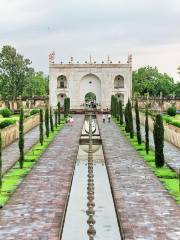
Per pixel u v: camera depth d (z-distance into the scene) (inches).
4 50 4247.0
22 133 1449.3
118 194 1088.8
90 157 1074.1
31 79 4682.6
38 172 1369.3
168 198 1048.2
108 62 4384.8
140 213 929.5
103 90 4355.3
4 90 4256.9
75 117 3826.3
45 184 1199.6
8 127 2060.8
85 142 2363.4
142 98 4461.1
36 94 5128.0
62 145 2022.6
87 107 4579.2
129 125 2409.0
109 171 1387.8
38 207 976.3
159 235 796.6
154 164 1501.0
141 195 1077.1
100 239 829.2
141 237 786.8
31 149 1884.8
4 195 1077.1
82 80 4382.4
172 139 2062.0
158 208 964.6
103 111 4160.9
